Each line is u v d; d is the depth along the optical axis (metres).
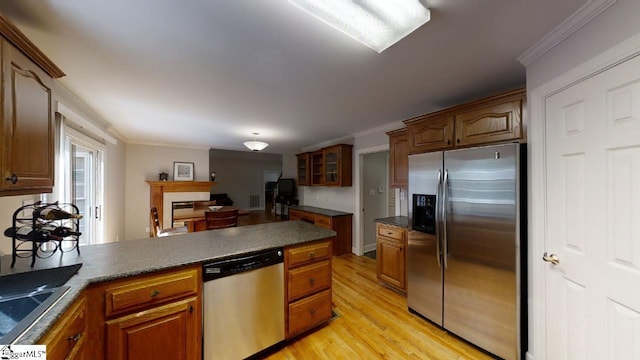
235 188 10.23
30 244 1.73
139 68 1.81
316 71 1.87
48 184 1.36
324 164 4.90
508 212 1.74
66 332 1.02
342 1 1.05
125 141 4.99
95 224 3.34
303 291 2.04
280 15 1.23
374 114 3.07
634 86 1.04
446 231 2.12
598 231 1.21
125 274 1.31
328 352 1.90
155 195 5.21
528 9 1.20
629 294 1.07
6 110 1.03
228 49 1.55
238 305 1.71
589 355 1.26
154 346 1.40
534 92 1.62
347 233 4.56
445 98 2.48
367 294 2.91
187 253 1.67
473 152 1.93
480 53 1.62
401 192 3.60
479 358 1.84
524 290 1.72
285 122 3.49
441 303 2.18
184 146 5.66
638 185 1.04
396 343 2.01
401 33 1.25
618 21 1.09
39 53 1.21
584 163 1.28
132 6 1.16
